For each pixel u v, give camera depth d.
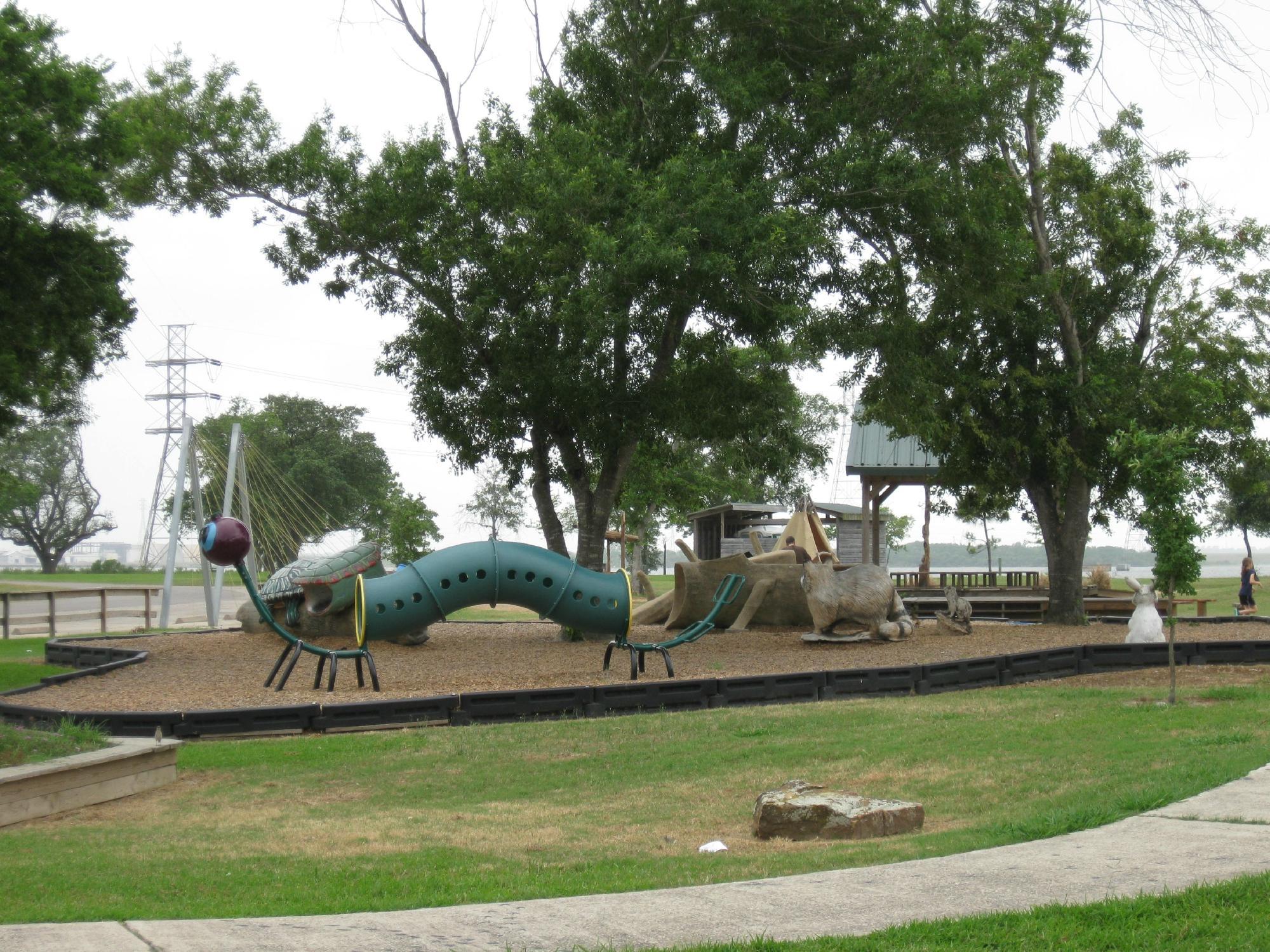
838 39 23.34
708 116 22.86
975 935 5.00
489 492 84.94
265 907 6.17
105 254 20.20
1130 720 12.41
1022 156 27.53
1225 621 26.39
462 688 17.19
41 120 18.56
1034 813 8.14
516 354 22.12
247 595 54.47
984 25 25.94
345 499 85.38
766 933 5.21
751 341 23.23
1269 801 7.83
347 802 10.23
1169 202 27.09
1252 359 26.50
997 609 33.38
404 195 22.42
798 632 25.06
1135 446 14.05
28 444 97.25
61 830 8.95
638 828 8.87
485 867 7.43
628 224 20.61
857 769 10.66
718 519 42.34
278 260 24.09
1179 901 5.38
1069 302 27.28
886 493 36.44
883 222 22.98
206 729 13.48
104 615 31.53
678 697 15.41
